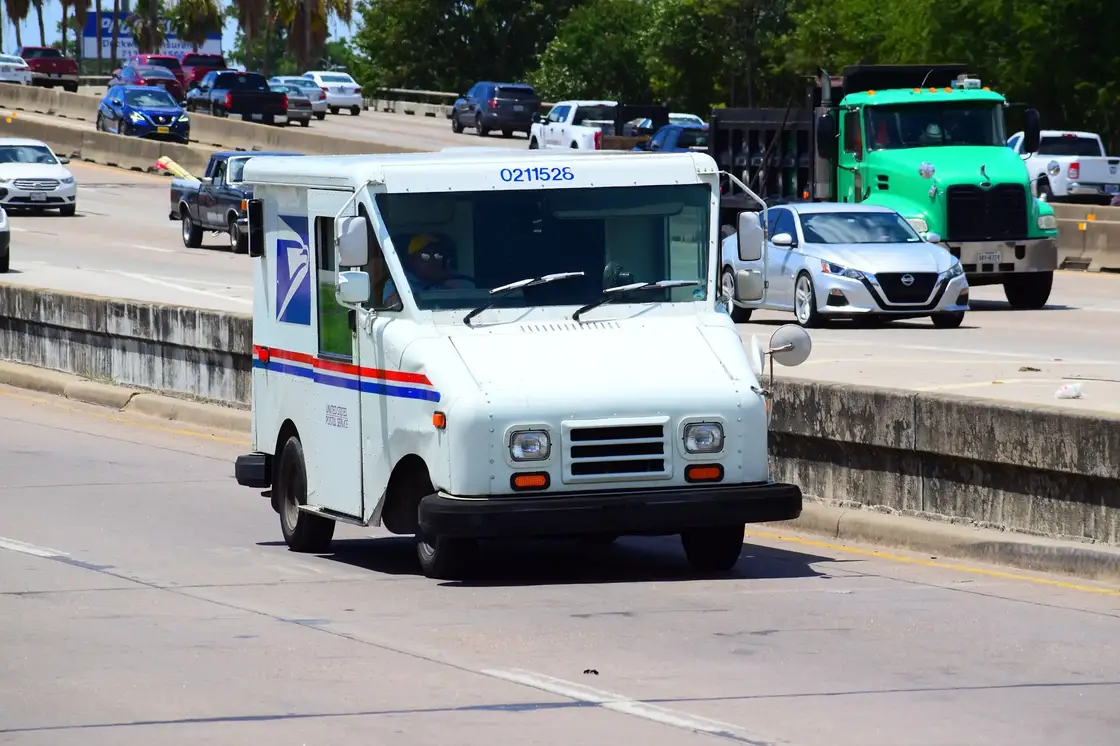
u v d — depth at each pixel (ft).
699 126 456.45
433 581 106.83
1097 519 109.81
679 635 88.94
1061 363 199.11
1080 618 93.35
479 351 103.04
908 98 286.87
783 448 133.80
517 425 100.01
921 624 91.61
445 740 68.28
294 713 72.79
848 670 80.59
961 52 579.89
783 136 304.30
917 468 122.72
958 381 179.52
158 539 124.88
